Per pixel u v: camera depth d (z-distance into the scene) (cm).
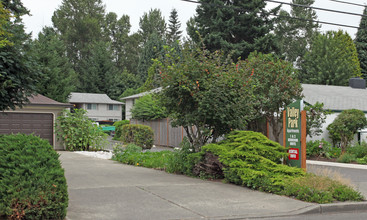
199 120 1157
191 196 859
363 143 1927
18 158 659
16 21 1063
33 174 648
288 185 884
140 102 2969
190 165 1154
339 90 2803
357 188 961
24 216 621
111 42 8606
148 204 776
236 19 4078
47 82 3338
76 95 6072
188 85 1110
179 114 1222
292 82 1764
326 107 2241
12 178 630
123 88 6856
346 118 1934
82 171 1250
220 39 3838
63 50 4475
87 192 887
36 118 2108
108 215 689
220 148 1066
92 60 6875
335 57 4691
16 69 1004
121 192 890
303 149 1055
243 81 1186
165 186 975
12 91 1013
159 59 1214
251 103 1199
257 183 939
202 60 1184
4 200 614
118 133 3356
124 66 8762
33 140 716
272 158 1052
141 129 2406
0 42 887
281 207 773
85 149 2188
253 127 1838
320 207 773
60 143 2152
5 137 715
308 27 6519
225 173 1038
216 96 1097
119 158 1599
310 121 1789
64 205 651
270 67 1777
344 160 1766
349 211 796
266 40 3906
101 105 6141
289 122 1098
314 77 4734
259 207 770
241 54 3909
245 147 1042
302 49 6312
